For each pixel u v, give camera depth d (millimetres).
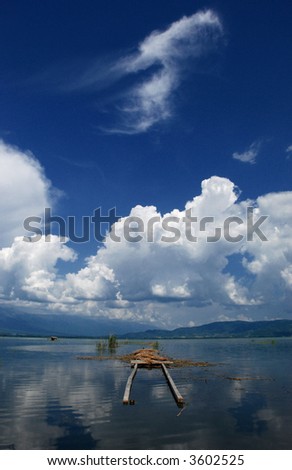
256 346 100812
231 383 27000
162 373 33156
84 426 15445
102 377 30078
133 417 16844
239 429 15031
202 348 87750
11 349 72875
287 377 30328
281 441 13750
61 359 47438
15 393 22766
